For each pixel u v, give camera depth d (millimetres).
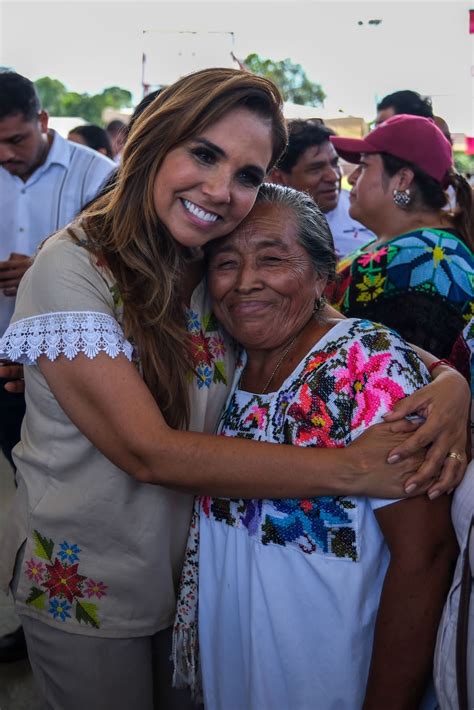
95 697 1493
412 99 3615
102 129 5066
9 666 2410
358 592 1302
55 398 1364
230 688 1462
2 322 2986
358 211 2285
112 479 1395
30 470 1486
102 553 1441
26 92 2998
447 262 1961
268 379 1435
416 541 1275
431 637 1289
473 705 1173
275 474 1268
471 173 3799
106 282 1334
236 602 1425
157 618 1507
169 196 1301
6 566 1553
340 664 1317
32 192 3102
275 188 1416
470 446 1408
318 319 1431
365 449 1257
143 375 1359
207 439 1293
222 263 1382
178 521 1515
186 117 1257
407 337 1960
